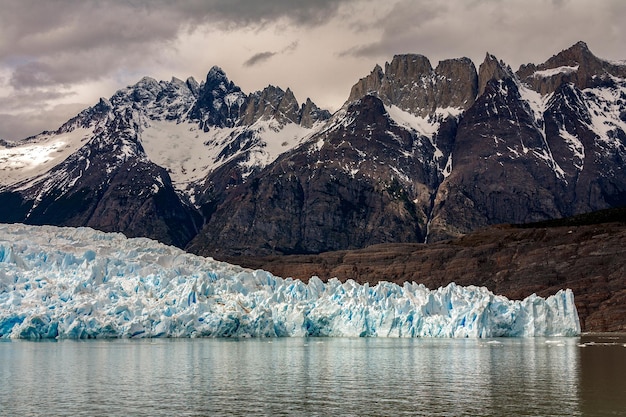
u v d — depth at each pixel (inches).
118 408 4360.2
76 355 6786.4
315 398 4626.0
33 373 5639.8
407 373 5639.8
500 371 5693.9
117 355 6791.3
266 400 4571.9
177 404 4466.0
